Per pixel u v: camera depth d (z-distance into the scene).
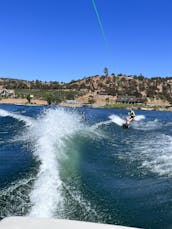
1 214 6.30
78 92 177.38
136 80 195.62
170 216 6.93
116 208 7.18
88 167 10.48
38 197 7.27
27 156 11.29
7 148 13.12
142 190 8.60
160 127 30.17
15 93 167.75
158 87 187.00
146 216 6.88
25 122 22.98
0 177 8.67
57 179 8.59
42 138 14.30
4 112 38.44
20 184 8.06
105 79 197.75
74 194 7.68
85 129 19.16
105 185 8.76
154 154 13.54
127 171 10.48
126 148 15.00
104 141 16.39
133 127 28.31
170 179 9.64
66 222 3.48
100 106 140.50
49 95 140.75
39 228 3.32
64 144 13.58
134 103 158.25
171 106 148.62
